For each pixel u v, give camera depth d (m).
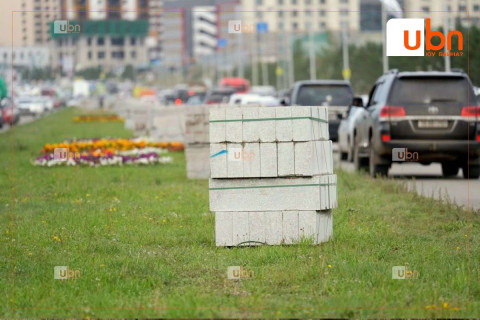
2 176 47.69
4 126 127.12
